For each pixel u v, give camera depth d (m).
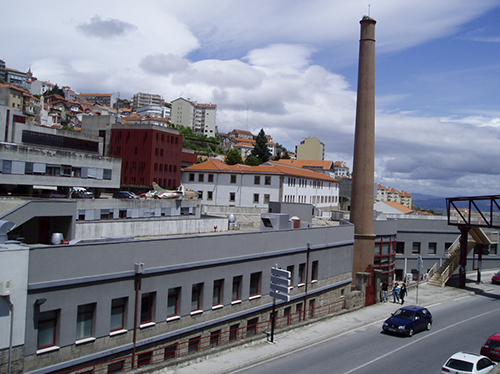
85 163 60.06
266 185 77.94
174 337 21.88
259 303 27.30
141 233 29.73
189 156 103.25
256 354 22.33
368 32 41.03
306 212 41.47
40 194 52.78
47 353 16.86
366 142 40.44
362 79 41.12
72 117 180.88
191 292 22.80
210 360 21.03
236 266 25.39
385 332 28.14
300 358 22.39
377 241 41.59
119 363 19.50
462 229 43.62
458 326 30.06
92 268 18.27
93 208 47.12
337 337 26.77
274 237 28.23
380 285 37.22
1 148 49.12
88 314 18.52
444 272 45.56
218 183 80.81
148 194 62.41
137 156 85.06
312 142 165.12
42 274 16.61
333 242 35.28
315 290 32.56
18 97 139.62
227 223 36.69
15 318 15.79
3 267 15.44
